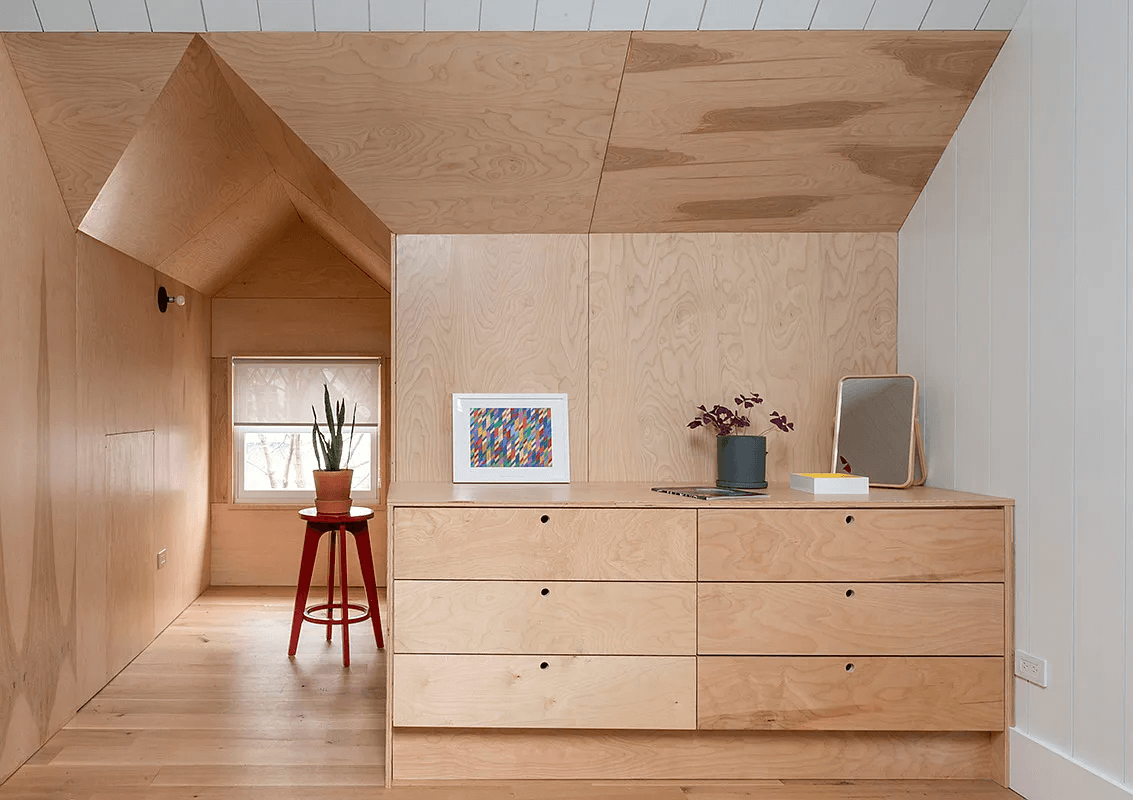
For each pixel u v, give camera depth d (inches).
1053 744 88.7
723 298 121.1
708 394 120.9
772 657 95.5
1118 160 78.9
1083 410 83.9
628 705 95.1
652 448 120.5
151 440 147.9
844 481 103.7
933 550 95.7
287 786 93.7
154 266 149.3
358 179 110.1
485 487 111.7
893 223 119.9
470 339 119.5
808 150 107.8
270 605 174.1
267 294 191.0
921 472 113.7
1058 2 87.1
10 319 95.8
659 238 121.0
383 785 94.9
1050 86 88.4
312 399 191.6
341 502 139.8
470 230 118.8
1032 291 91.5
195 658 138.6
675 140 105.9
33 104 99.2
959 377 105.7
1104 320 80.8
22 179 98.6
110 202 115.0
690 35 94.4
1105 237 80.7
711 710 95.3
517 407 119.0
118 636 130.9
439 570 95.0
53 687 107.1
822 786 96.4
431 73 97.3
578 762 98.0
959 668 95.7
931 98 102.0
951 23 94.5
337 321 191.2
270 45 94.5
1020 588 94.4
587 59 96.3
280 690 123.4
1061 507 87.3
